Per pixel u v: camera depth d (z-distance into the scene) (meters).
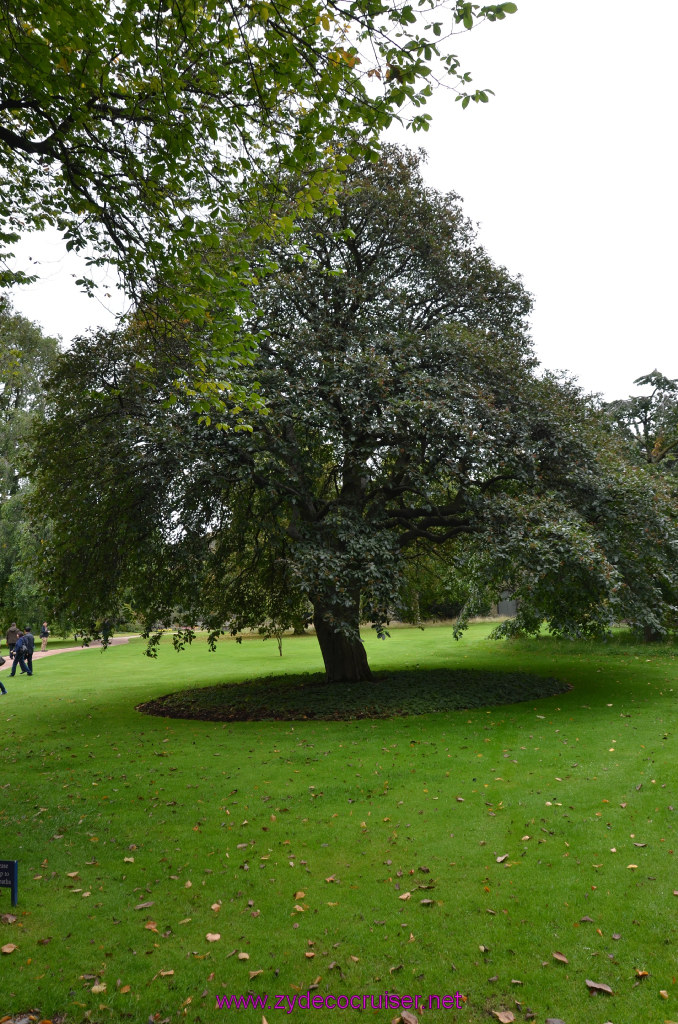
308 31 5.56
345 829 6.32
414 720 11.19
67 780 8.26
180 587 14.91
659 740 9.13
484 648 22.98
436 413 11.04
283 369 12.15
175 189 6.57
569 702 12.33
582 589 12.78
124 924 4.70
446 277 13.86
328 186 6.80
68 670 23.22
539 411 12.66
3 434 29.44
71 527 12.59
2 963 4.20
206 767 8.66
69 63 5.57
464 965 4.10
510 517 11.72
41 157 6.57
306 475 12.90
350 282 12.98
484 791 7.25
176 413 11.24
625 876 5.13
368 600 11.26
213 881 5.34
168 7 5.39
